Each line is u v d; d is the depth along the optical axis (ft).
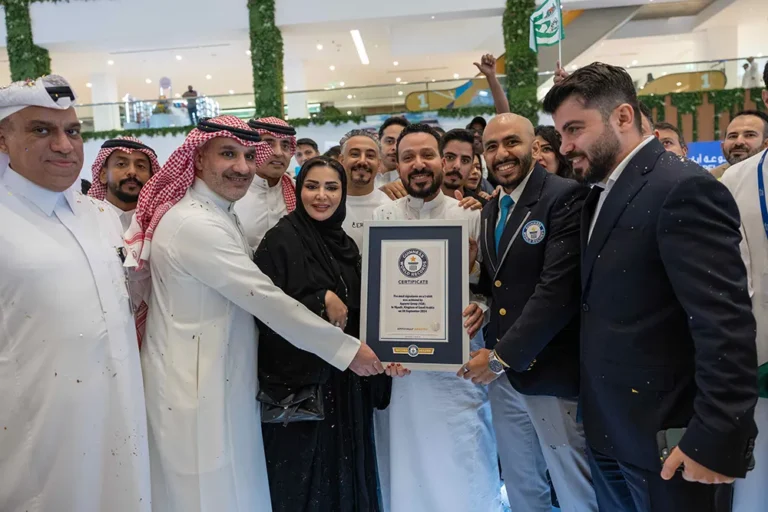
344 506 7.18
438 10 36.91
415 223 7.13
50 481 5.33
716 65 34.17
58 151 5.34
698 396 4.46
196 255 6.28
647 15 44.11
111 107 38.99
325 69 55.67
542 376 6.64
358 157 9.75
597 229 5.36
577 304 6.32
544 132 10.73
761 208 6.06
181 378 6.29
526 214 6.97
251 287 6.36
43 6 39.22
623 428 5.18
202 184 6.77
